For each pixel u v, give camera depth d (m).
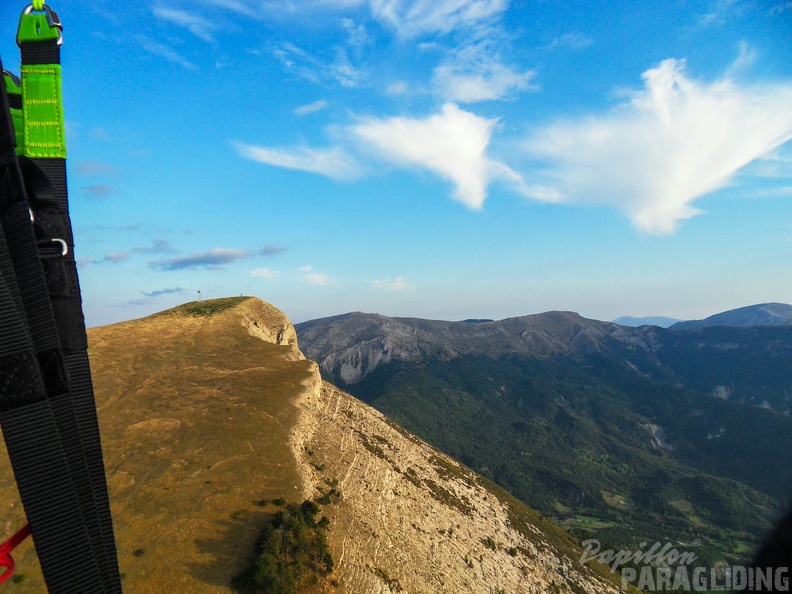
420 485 77.62
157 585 34.22
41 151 5.15
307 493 49.25
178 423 57.31
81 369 5.37
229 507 43.47
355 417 89.12
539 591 70.19
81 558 4.82
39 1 5.18
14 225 4.78
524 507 118.00
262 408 62.81
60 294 5.17
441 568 56.97
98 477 5.36
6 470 46.66
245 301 120.00
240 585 35.38
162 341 88.25
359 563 44.69
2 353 4.49
